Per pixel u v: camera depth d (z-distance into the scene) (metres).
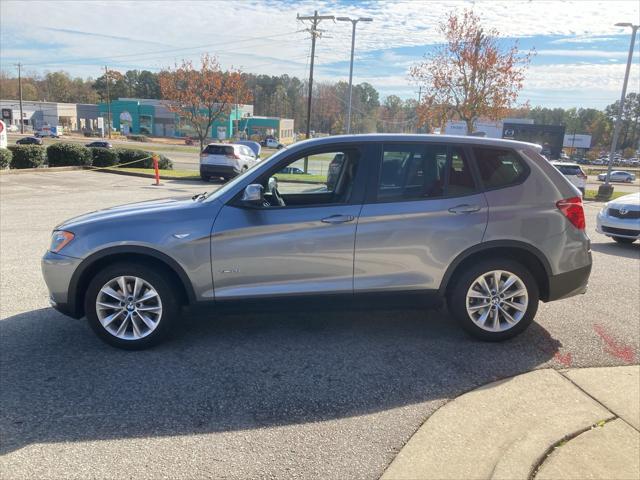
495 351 4.37
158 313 4.28
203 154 22.47
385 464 2.87
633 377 3.90
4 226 9.88
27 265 6.96
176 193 16.39
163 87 38.41
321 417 3.34
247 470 2.81
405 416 3.36
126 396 3.56
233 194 4.31
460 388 3.73
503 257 4.45
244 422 3.27
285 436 3.12
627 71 23.98
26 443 3.01
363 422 3.28
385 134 4.45
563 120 130.50
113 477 2.73
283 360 4.15
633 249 9.33
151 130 95.19
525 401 3.54
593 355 4.30
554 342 4.58
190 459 2.89
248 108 90.75
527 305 4.46
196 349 4.35
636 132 120.50
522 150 4.49
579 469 2.82
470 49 28.20
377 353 4.30
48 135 73.25
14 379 3.78
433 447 3.02
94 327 4.27
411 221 4.29
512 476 2.76
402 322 5.04
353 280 4.32
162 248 4.16
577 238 4.50
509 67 27.89
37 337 4.56
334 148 4.40
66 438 3.06
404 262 4.32
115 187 17.94
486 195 4.37
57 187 17.22
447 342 4.55
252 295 4.28
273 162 4.39
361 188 4.32
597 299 5.91
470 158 4.40
